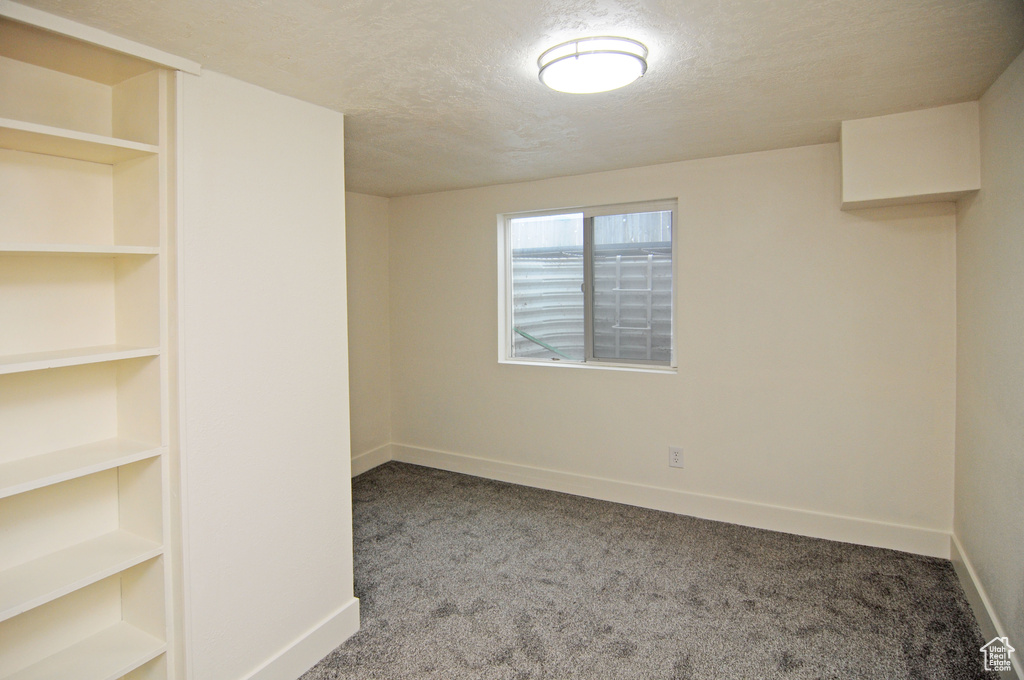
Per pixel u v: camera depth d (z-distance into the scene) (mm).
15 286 1599
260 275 1901
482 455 4121
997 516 2055
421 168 3314
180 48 1588
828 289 2945
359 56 1673
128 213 1748
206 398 1742
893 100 2211
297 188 2031
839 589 2500
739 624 2262
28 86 1601
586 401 3682
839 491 2982
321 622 2145
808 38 1615
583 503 3582
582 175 3553
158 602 1723
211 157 1737
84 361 1496
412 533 3162
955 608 2336
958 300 2635
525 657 2090
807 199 2959
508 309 4074
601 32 1556
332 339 2188
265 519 1937
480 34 1546
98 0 1310
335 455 2209
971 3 1422
